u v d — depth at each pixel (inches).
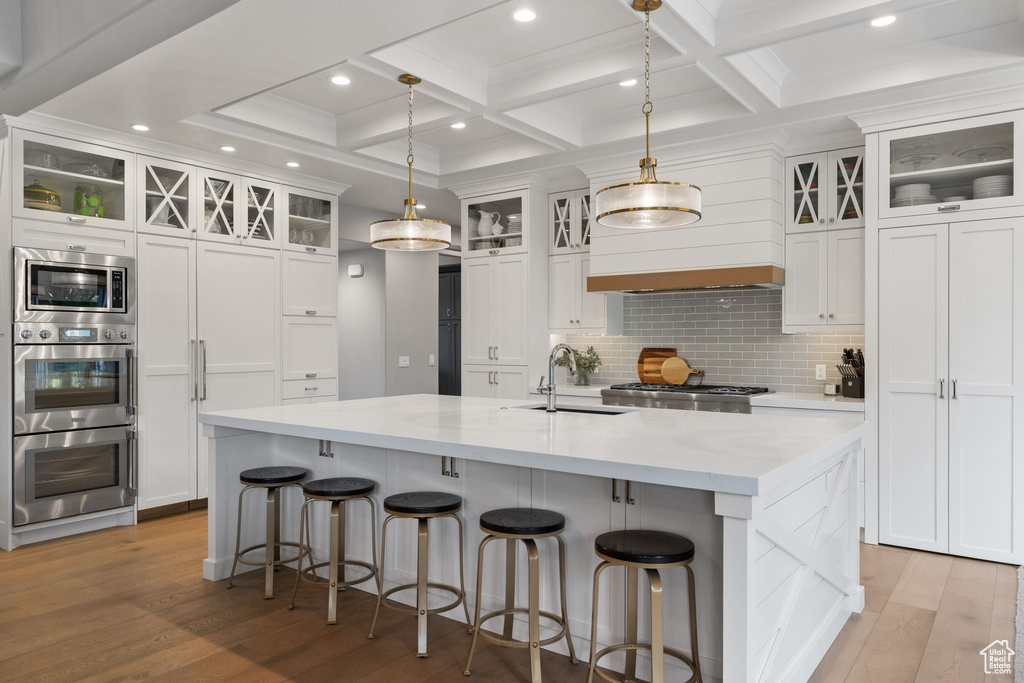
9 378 163.6
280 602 133.7
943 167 158.9
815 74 164.9
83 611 128.6
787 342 205.5
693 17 129.1
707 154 193.2
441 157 236.4
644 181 110.7
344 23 120.3
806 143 186.7
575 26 144.3
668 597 102.0
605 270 211.3
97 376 177.6
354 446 141.9
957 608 130.3
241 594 137.7
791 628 100.7
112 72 141.6
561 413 145.8
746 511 82.2
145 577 147.0
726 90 157.8
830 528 118.4
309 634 119.0
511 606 111.5
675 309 225.1
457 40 151.3
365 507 141.2
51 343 168.7
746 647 82.6
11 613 127.6
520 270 231.1
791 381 204.7
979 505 155.6
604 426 124.1
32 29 124.9
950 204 157.3
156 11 103.6
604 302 224.1
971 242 155.5
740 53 141.0
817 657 108.7
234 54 133.0
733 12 134.9
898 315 164.6
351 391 315.9
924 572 149.2
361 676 104.2
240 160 207.9
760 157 185.0
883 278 166.1
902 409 164.4
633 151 202.5
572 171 224.4
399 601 134.6
